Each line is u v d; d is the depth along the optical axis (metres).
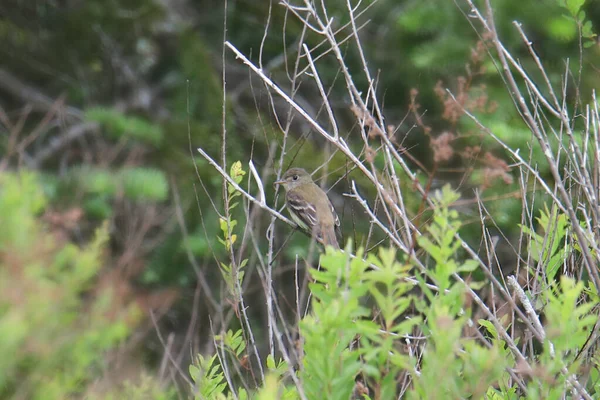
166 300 9.27
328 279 6.30
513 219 13.15
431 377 6.02
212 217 13.81
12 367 5.75
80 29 17.05
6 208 6.01
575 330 6.76
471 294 7.41
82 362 6.12
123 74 17.66
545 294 8.09
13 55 17.12
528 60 14.98
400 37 16.27
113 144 15.09
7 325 5.56
